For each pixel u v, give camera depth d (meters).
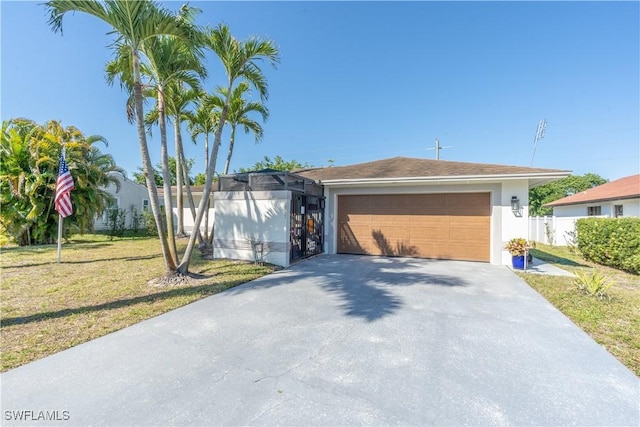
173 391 2.66
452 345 3.66
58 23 5.43
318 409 2.41
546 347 3.61
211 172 7.44
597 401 2.56
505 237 9.48
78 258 10.05
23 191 12.45
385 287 6.52
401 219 10.97
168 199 7.17
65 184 9.16
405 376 2.94
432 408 2.44
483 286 6.64
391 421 2.28
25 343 3.63
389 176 10.49
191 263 9.12
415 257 10.73
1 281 6.85
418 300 5.57
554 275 7.84
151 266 8.64
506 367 3.13
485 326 4.30
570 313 4.81
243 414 2.35
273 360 3.26
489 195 9.88
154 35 5.95
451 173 9.95
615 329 4.17
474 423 2.27
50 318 4.50
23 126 13.25
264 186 9.38
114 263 9.11
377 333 4.02
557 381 2.87
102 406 2.44
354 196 11.64
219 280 7.01
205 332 4.04
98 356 3.33
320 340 3.79
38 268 8.34
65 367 3.07
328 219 11.77
